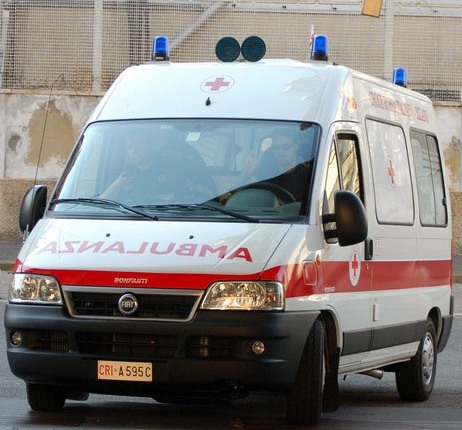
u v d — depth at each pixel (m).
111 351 10.62
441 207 15.28
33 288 10.80
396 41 33.03
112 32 32.66
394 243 13.20
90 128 12.30
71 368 10.66
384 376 16.22
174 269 10.48
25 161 32.69
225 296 10.42
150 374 10.51
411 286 13.73
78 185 11.80
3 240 32.28
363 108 12.83
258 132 11.77
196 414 12.25
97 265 10.65
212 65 12.59
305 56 32.75
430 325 14.53
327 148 11.68
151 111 12.20
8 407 12.34
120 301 10.49
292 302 10.59
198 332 10.38
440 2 33.03
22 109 32.66
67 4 32.62
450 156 32.81
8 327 10.92
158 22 32.56
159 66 12.75
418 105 15.02
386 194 13.16
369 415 12.58
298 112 11.93
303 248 10.90
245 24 32.62
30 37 32.72
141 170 11.70
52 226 11.30
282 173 11.45
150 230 10.94
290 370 10.61
